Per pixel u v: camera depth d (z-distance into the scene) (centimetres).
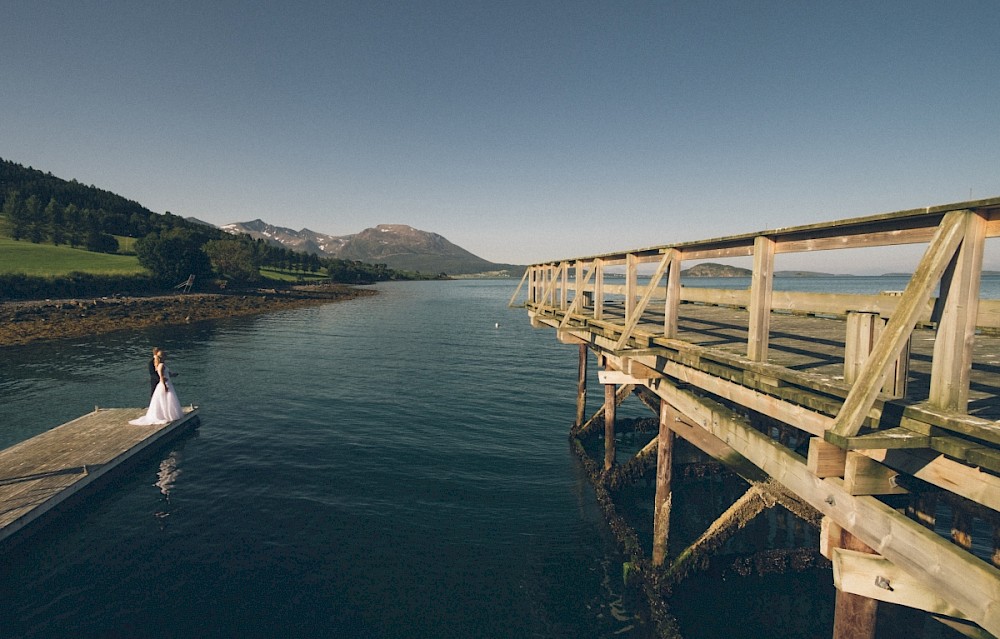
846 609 395
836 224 391
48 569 916
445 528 1105
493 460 1504
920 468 348
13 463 1242
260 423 1798
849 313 389
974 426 281
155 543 1009
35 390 2191
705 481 1373
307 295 8744
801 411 432
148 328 4372
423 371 2850
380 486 1300
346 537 1053
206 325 4762
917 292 320
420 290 15262
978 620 286
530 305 1772
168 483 1284
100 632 762
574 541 1070
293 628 786
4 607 812
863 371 340
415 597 874
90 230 9662
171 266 6831
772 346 699
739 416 591
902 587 364
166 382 1606
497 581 930
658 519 925
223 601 842
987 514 675
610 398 1329
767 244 489
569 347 3956
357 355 3344
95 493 1206
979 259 307
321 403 2098
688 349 633
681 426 841
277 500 1205
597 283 1077
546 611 852
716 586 909
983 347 712
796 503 802
